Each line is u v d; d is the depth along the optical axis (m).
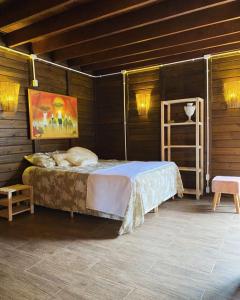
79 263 2.08
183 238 2.53
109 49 3.65
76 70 4.58
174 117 4.36
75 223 3.04
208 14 2.79
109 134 4.99
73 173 3.11
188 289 1.71
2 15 2.75
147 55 4.05
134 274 1.90
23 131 3.63
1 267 2.03
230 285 1.75
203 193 4.18
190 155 4.27
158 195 3.27
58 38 3.42
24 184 3.51
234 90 3.71
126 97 4.74
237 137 3.89
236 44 3.69
